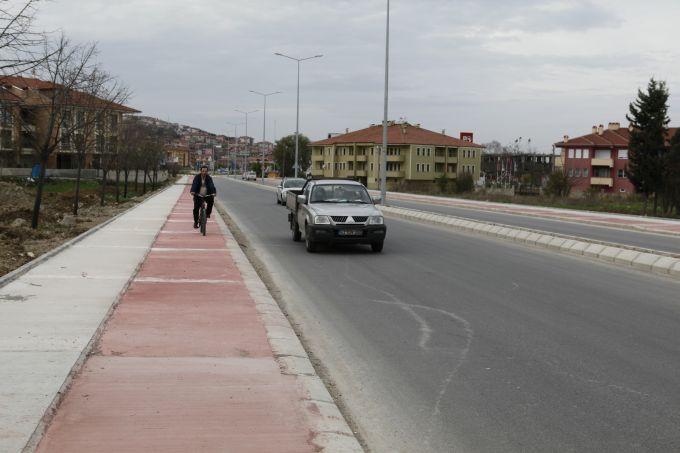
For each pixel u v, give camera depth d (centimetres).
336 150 11862
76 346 663
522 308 966
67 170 6719
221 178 13375
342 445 452
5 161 5678
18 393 523
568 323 871
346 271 1324
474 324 861
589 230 2528
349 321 876
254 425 478
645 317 914
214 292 986
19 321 766
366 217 1606
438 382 620
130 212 2705
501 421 521
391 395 582
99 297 916
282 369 615
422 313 927
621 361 693
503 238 2047
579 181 9869
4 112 2086
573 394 586
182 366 614
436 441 482
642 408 551
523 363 684
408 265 1417
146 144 5125
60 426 466
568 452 463
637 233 2425
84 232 1822
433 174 11062
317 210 1612
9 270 1162
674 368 669
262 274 1263
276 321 816
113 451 426
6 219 2239
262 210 3350
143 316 816
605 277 1286
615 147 9788
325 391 567
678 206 4378
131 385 556
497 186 9838
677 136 6178
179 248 1520
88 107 2702
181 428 467
